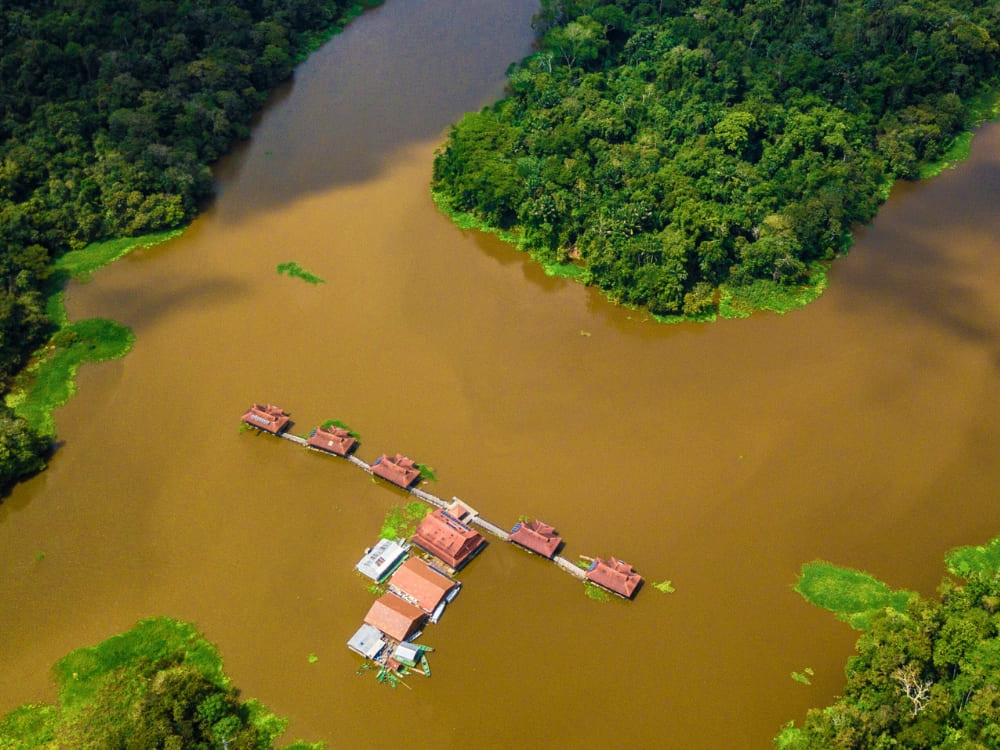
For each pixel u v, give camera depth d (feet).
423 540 388.57
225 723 314.96
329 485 422.82
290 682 343.26
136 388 472.44
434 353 497.46
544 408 464.65
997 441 453.17
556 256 568.41
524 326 519.60
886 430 457.68
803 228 560.20
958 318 532.32
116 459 433.48
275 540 396.57
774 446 446.60
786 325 525.34
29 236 548.72
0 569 383.86
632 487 424.05
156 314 522.06
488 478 426.51
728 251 552.82
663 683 347.36
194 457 434.71
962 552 397.39
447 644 358.02
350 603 371.97
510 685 344.90
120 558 388.37
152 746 306.55
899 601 375.25
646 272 526.16
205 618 365.20
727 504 417.28
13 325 488.85
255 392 469.98
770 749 327.26
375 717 333.42
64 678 343.05
